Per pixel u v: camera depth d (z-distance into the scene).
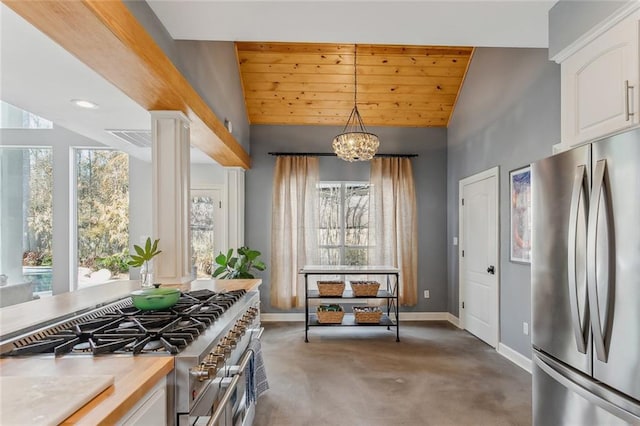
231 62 4.08
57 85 2.27
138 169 5.16
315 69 4.76
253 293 2.48
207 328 1.47
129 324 1.49
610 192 1.42
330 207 5.43
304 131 5.37
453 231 5.18
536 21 2.21
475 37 2.45
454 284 5.12
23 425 0.71
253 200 5.32
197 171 5.39
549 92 3.06
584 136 1.85
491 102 4.07
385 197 5.31
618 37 1.62
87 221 5.06
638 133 1.31
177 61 2.33
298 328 4.86
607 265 1.42
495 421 2.48
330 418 2.52
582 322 1.56
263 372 2.63
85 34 1.46
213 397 1.38
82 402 0.82
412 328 4.88
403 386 3.04
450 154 5.33
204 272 5.39
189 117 2.58
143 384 0.95
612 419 1.42
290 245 5.18
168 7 1.96
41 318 1.52
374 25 2.27
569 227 1.63
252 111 5.21
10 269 4.83
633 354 1.33
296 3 2.01
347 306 5.33
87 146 4.95
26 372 1.02
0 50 1.81
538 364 1.89
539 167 1.90
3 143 4.82
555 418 1.78
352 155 3.94
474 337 4.45
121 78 1.92
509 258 3.70
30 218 4.88
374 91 5.01
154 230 2.43
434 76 4.86
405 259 5.29
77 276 5.02
